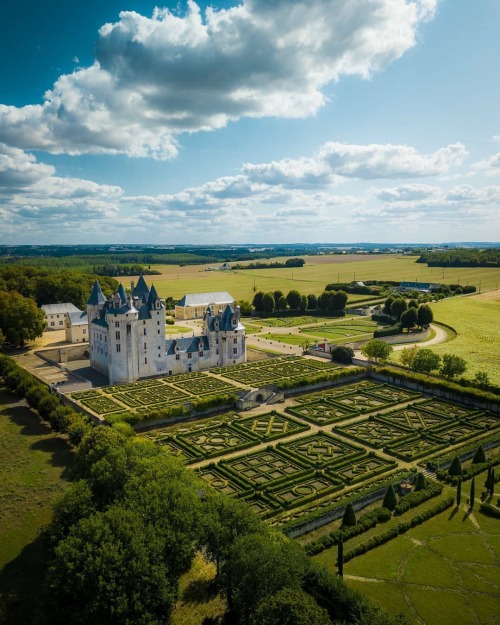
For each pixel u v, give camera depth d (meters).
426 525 80.44
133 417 118.88
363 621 52.19
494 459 101.19
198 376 165.12
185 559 62.78
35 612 62.84
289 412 133.12
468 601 63.75
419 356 161.75
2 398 143.88
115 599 53.44
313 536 77.88
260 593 54.94
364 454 106.38
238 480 94.31
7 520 83.44
